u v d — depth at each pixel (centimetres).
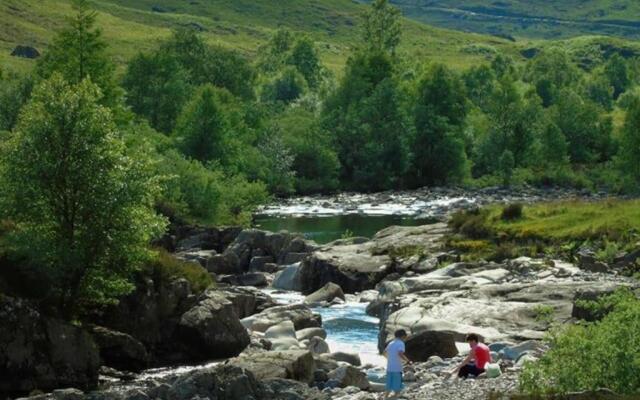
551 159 15450
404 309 4472
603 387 2577
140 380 3700
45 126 3797
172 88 15150
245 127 14062
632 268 5691
